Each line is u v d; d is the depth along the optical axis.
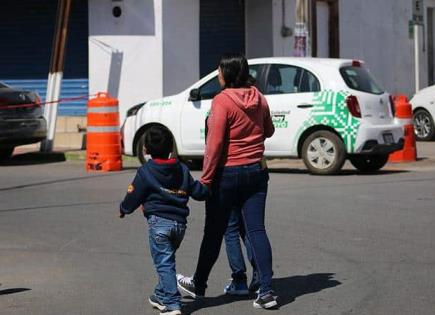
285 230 11.62
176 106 18.06
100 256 10.30
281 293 8.53
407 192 14.86
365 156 17.77
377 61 31.44
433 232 11.42
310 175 17.44
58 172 18.48
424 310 7.85
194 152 17.89
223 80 8.01
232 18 26.28
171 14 24.06
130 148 18.70
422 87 34.16
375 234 11.32
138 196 7.54
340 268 9.52
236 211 8.20
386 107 17.34
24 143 20.33
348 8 29.61
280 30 26.06
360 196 14.44
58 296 8.55
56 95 22.22
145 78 24.08
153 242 7.57
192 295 8.35
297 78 17.14
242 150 7.88
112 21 24.09
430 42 34.84
